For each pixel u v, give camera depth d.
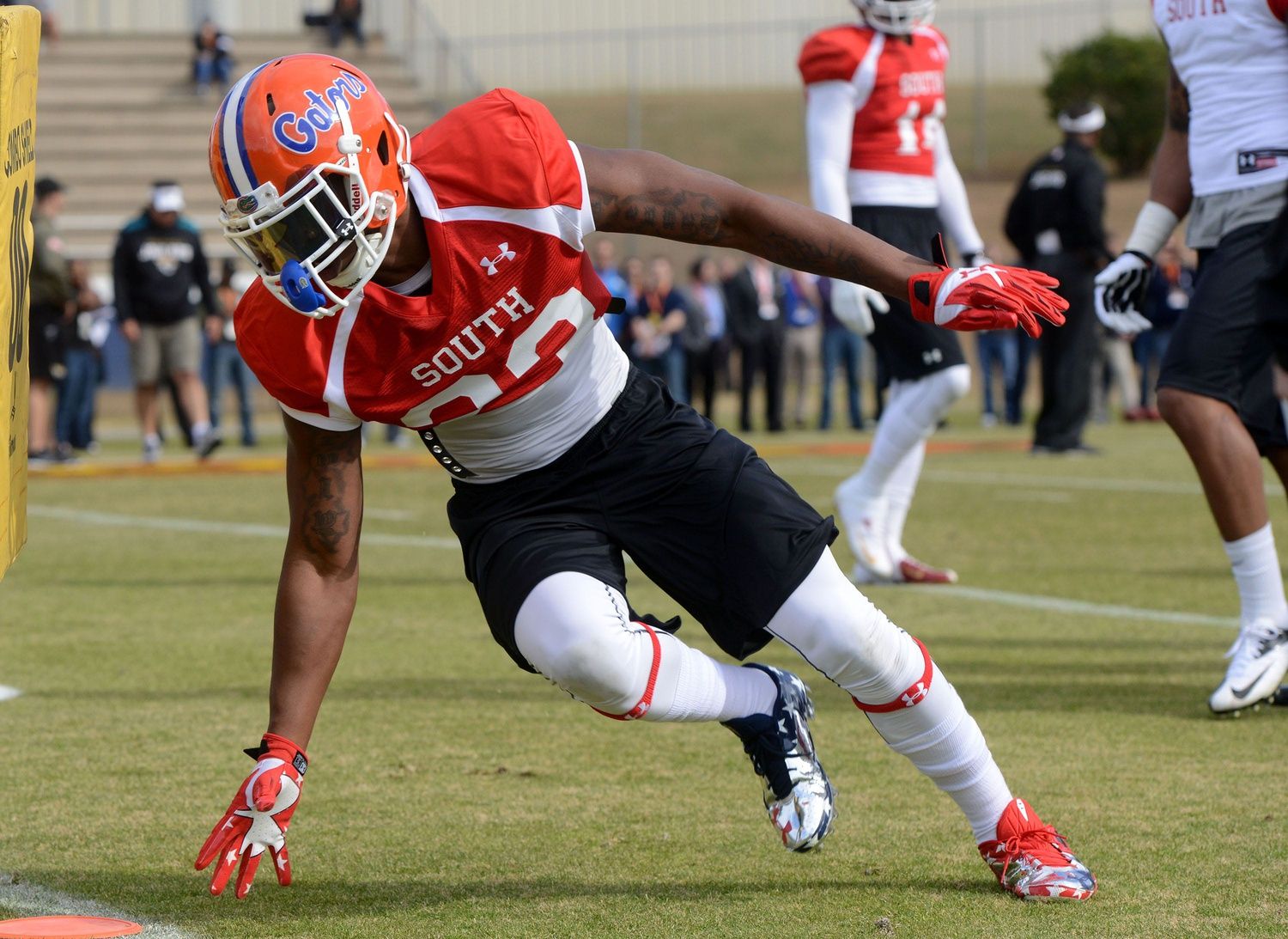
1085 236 52.72
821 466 53.41
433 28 107.62
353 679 20.31
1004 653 21.56
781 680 12.41
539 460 11.53
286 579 11.34
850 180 27.22
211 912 11.60
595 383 11.52
